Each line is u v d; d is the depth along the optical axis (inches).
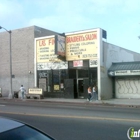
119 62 1099.3
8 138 117.3
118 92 1098.7
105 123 395.2
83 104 856.9
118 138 295.4
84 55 1067.3
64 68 1128.8
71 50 1104.8
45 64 1193.4
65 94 1117.7
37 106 730.2
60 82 1140.5
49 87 1177.4
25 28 1270.9
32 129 135.0
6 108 661.9
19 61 1296.8
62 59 1118.4
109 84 1088.8
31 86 1241.4
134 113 533.3
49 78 1178.6
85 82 1062.4
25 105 770.2
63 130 347.6
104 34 1064.8
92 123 397.4
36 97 1121.4
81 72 1080.2
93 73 1042.1
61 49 1092.5
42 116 489.7
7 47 1352.1
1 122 133.3
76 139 294.7
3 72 1375.5
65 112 557.6
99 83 1019.3
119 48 1208.2
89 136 308.5
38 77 1218.0
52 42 1167.6
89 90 962.7
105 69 1061.1
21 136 123.2
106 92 1059.3
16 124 133.4
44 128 363.6
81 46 1075.9
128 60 1320.1
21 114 524.7
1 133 118.7
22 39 1285.7
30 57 1250.0
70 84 1101.1
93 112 554.9
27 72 1262.3
